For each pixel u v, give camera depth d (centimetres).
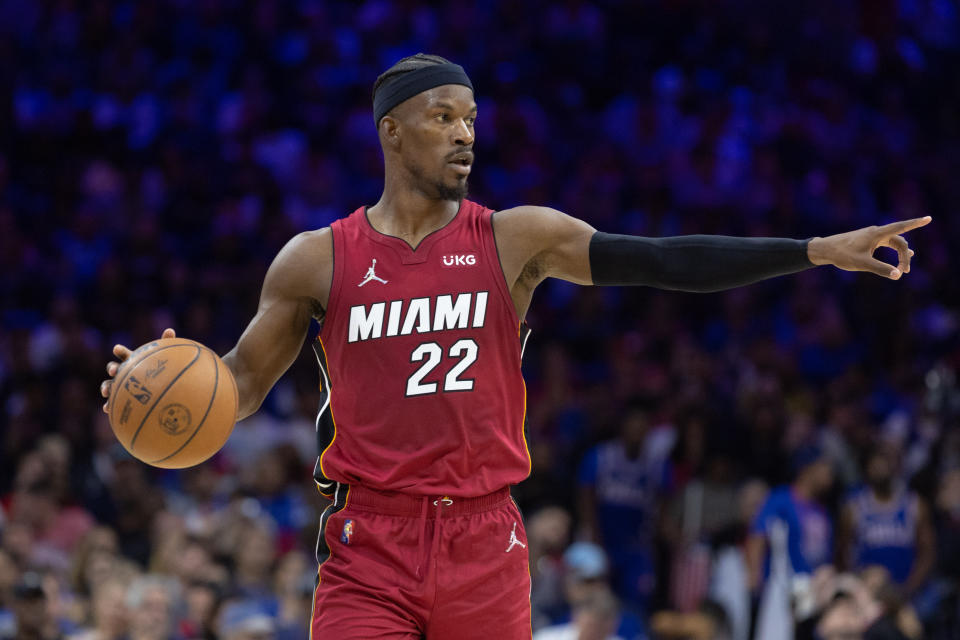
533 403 2173
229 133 2727
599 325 2388
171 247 2508
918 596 1766
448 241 686
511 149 2756
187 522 1623
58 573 1623
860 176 2888
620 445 1917
